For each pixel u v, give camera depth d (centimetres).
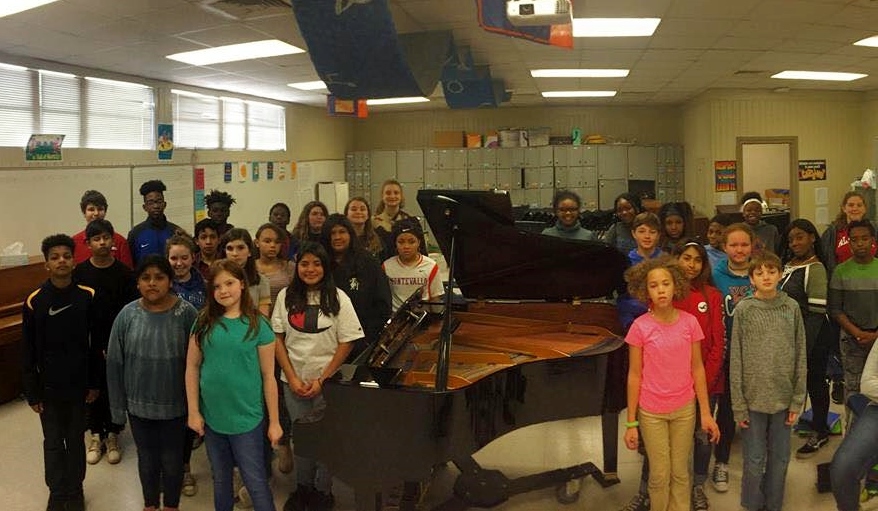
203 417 257
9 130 593
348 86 500
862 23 562
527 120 1251
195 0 446
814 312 340
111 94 714
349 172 1277
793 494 312
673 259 269
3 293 479
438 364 245
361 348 313
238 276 254
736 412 274
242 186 949
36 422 437
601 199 1163
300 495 297
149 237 460
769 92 1005
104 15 478
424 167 1230
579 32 588
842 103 1027
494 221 303
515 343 301
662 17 534
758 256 271
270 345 260
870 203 786
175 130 818
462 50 643
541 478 310
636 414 268
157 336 264
